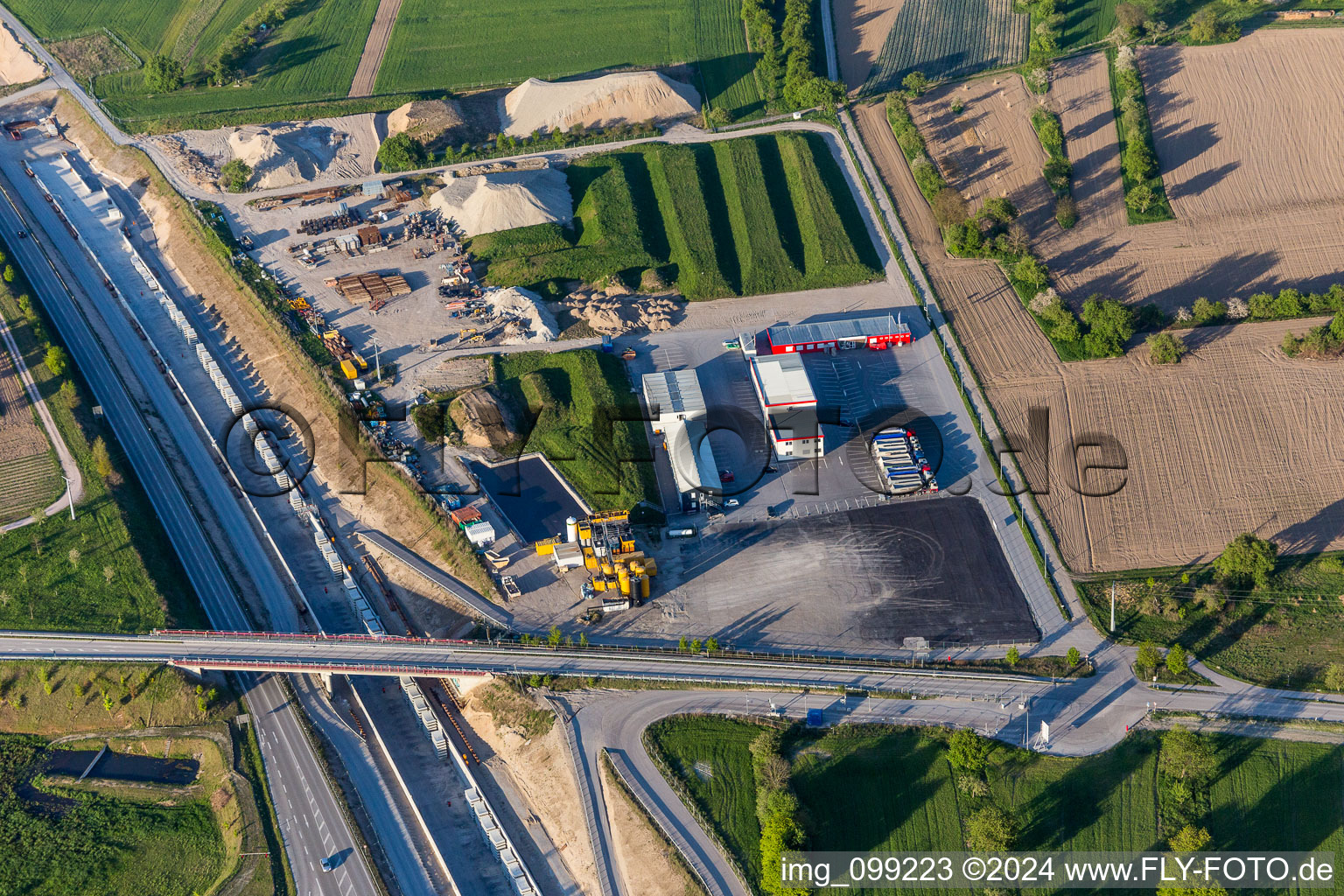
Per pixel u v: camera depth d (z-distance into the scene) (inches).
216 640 5221.5
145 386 6796.3
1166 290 6811.0
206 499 6122.1
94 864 4584.2
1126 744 4594.0
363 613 5398.6
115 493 5974.4
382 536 5812.0
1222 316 6555.1
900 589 5290.4
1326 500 5580.7
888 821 4357.8
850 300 6948.8
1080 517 5605.3
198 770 4918.8
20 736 5088.6
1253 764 4522.6
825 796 4409.5
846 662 4928.6
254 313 7012.8
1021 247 7062.0
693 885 4175.7
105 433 6407.5
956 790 4441.4
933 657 4960.6
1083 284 6919.3
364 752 5000.0
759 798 4377.5
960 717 4697.3
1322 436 5880.9
